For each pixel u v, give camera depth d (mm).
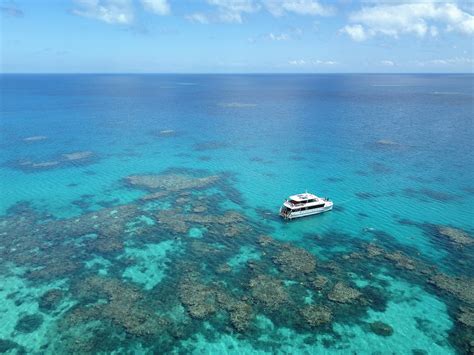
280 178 65688
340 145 88562
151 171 69625
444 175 65188
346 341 28219
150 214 50719
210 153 82750
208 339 28578
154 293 33781
